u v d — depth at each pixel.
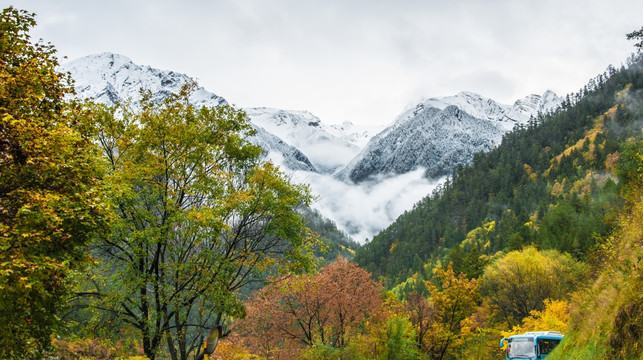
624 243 12.40
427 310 36.72
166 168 17.09
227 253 18.03
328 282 29.28
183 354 17.30
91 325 15.24
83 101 17.06
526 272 49.25
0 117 9.93
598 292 11.67
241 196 17.56
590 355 9.59
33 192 10.09
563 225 76.81
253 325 28.05
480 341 38.66
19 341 9.88
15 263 8.75
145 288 16.31
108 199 12.16
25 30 12.19
